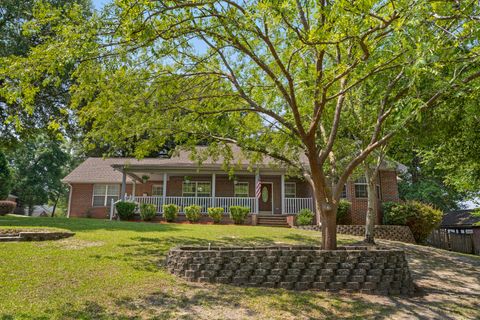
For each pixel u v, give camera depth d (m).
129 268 6.70
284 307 5.19
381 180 17.86
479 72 5.09
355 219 16.55
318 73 6.39
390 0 5.08
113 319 4.43
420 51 4.05
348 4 4.80
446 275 8.44
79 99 6.90
